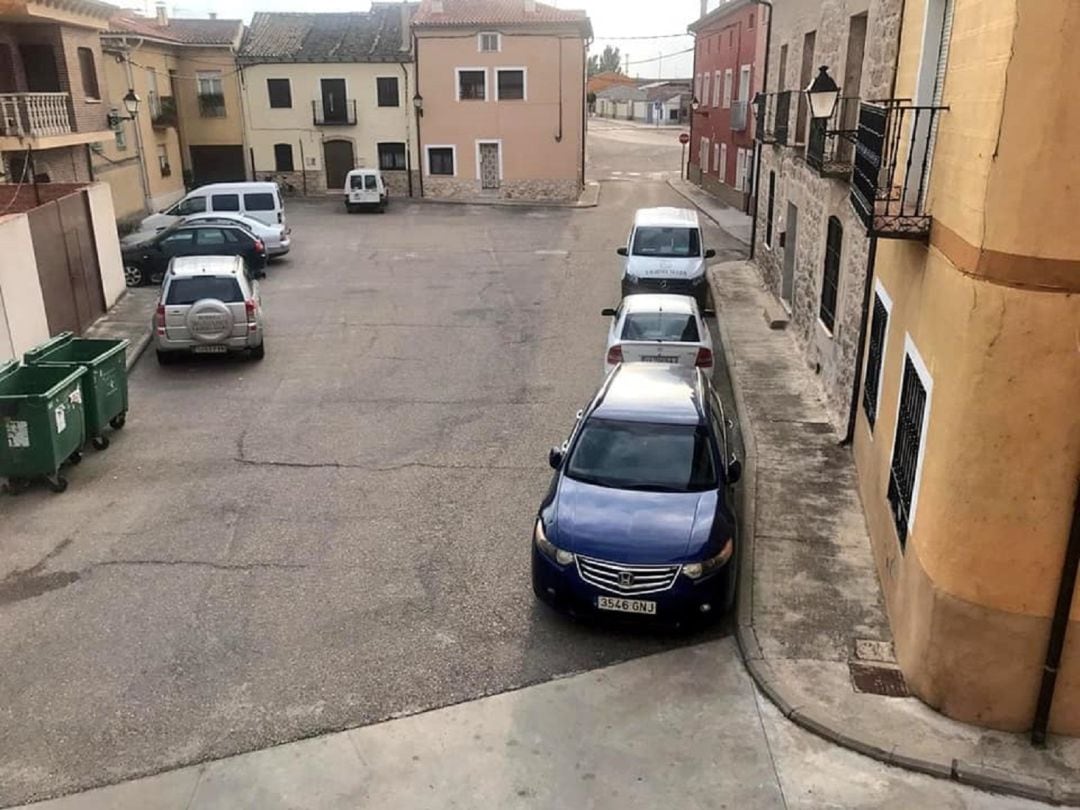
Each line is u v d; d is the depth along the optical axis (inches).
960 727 239.0
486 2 1517.0
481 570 333.4
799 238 619.8
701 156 1669.5
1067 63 188.4
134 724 251.8
